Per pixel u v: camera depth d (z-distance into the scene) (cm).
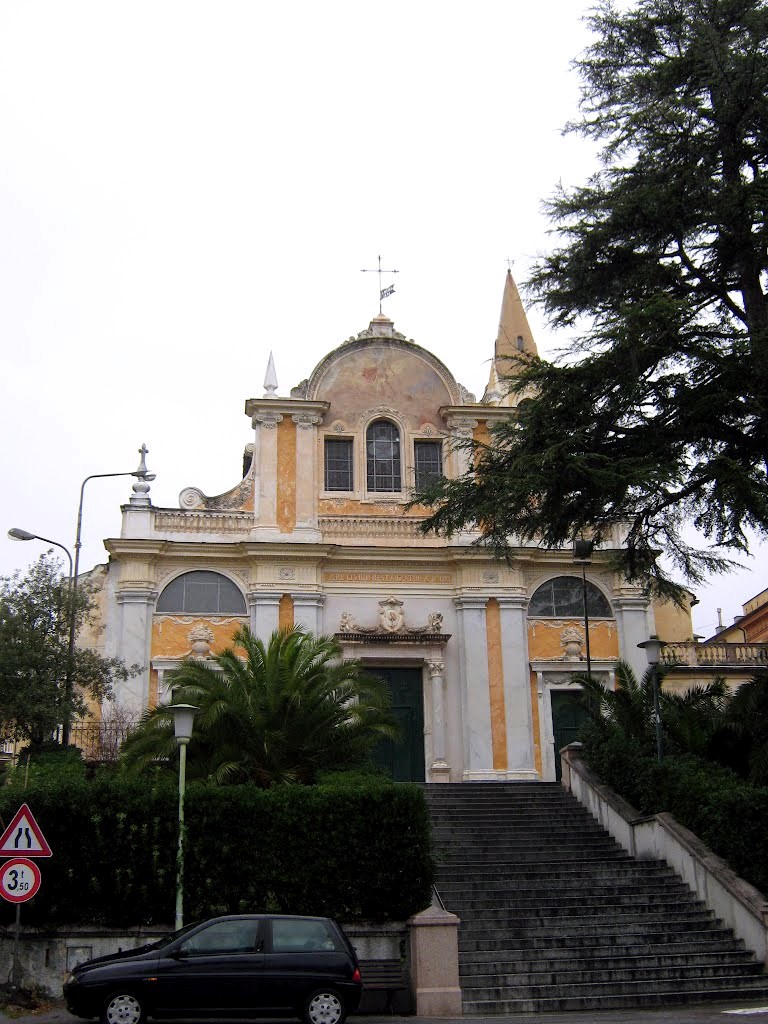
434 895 1833
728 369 1864
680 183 1972
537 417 1955
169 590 3341
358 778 2098
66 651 2727
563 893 2030
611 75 2177
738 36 2058
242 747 2209
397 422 3631
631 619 3497
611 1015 1572
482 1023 1499
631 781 2358
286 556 3375
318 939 1464
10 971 1652
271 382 3591
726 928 1909
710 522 1889
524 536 2089
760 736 2189
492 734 3341
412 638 3375
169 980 1404
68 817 1767
